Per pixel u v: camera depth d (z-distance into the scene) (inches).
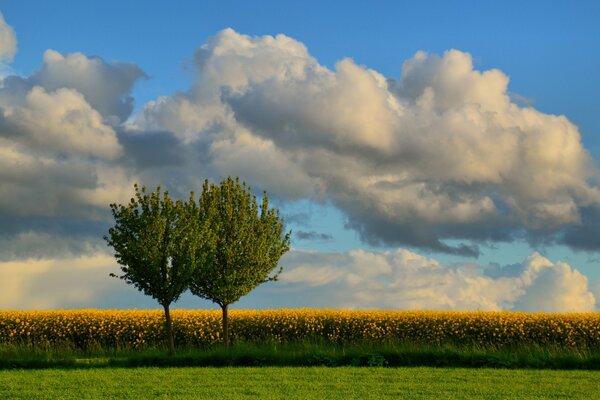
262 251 1011.3
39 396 590.2
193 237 952.3
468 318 1142.3
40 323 1114.7
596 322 1089.4
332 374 717.3
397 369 755.4
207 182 1027.9
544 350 876.0
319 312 1231.5
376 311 1258.6
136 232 939.3
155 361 821.2
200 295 1007.0
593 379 687.1
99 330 1095.6
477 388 628.4
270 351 858.8
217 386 640.4
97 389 625.0
